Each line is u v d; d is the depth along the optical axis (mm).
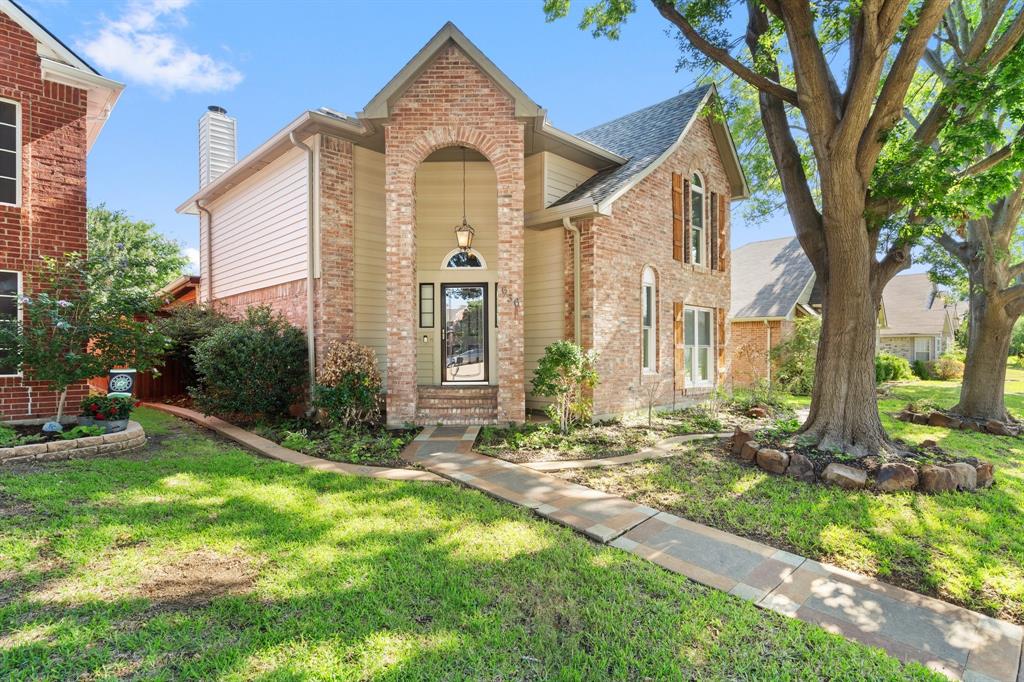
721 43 8000
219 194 13172
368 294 10266
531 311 11000
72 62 8078
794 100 7383
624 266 10406
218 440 8094
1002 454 8398
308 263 9680
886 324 26000
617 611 3236
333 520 4574
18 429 7250
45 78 7855
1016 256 14125
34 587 3252
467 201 10750
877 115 6602
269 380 8945
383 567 3693
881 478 5930
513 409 8914
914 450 7367
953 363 23922
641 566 3918
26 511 4430
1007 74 6293
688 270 12445
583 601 3352
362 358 8750
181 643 2744
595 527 4676
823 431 7340
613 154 11086
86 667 2545
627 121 13805
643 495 5660
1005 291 10992
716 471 6562
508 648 2816
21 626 2852
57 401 7863
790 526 4820
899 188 6758
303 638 2826
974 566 4156
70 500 4750
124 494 5008
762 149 13109
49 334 7215
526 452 7453
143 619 2969
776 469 6520
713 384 13336
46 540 3896
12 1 7461
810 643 3010
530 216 10227
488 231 10719
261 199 11461
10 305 7539
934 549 4457
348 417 8547
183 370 12961
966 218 7672
